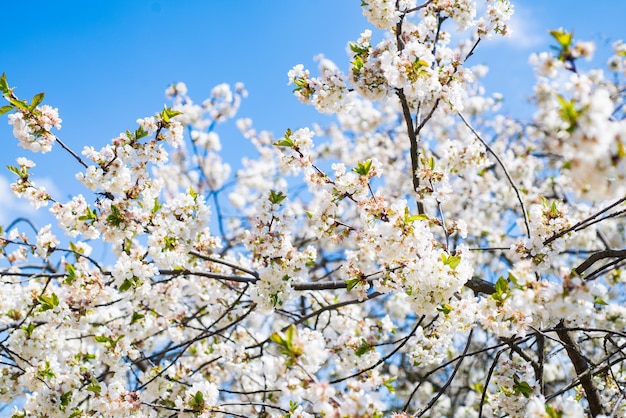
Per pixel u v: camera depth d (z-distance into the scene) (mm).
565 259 9148
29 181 5035
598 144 2439
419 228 4086
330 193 4648
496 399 4672
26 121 4699
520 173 9516
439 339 5473
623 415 4750
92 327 6582
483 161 5992
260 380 6922
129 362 5637
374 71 4801
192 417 4883
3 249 5465
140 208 4965
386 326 6367
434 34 5875
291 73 5008
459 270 3980
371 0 4926
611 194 2539
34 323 5492
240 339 7484
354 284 4500
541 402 3225
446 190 4852
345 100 4891
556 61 2775
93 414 5012
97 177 4793
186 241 4949
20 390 5441
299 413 4266
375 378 4680
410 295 4145
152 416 4930
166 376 5535
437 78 4523
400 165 11203
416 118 5582
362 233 4570
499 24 5098
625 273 7793
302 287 5000
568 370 8523
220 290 6625
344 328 6770
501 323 3729
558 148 2590
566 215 4461
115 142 4855
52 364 5199
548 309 3266
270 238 4660
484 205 10227
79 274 5281
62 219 4992
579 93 2590
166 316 6535
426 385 9336
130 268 4969
